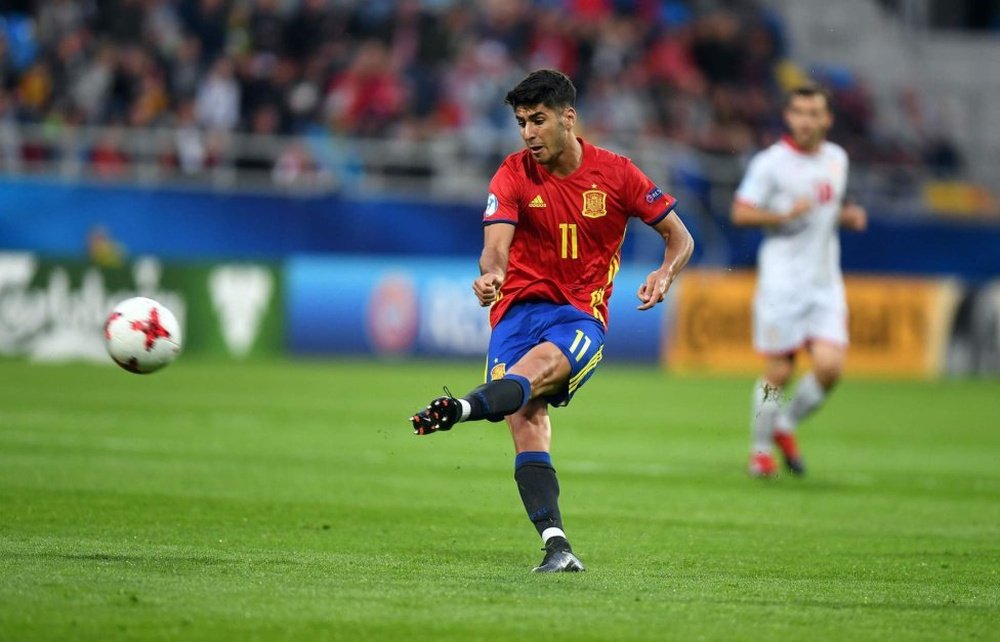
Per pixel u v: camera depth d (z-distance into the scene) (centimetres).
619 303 8000
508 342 2247
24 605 1759
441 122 8600
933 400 6812
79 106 7869
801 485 3656
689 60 9612
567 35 9138
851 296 8119
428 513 2870
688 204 8319
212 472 3388
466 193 8256
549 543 2159
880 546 2638
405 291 7669
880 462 4322
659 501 3222
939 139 10056
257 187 7981
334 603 1834
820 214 3828
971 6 10919
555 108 2161
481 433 4722
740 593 2038
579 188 2222
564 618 1781
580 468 3844
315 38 8638
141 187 7331
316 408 5203
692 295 8088
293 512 2802
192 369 6794
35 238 7175
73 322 7056
